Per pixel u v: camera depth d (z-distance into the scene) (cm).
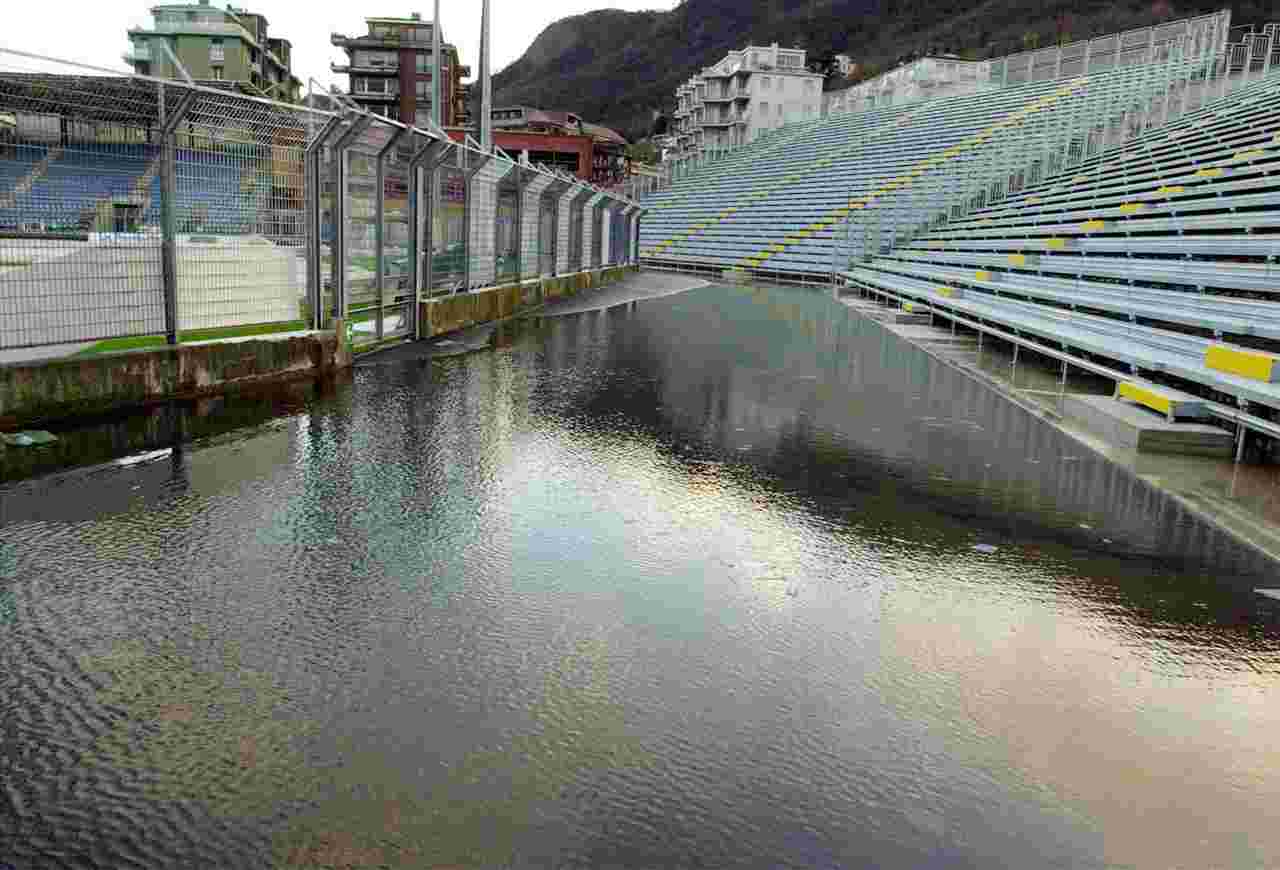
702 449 785
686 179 6122
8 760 302
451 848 267
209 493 604
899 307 2556
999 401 1074
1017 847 276
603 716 340
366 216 1257
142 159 851
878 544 546
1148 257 1706
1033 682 379
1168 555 541
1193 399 837
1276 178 1584
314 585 454
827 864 266
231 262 977
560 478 670
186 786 291
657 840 274
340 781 296
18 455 685
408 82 8800
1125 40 4159
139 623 406
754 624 425
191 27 7719
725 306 2450
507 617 423
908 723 343
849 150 4884
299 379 1047
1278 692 377
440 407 922
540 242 2231
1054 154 3341
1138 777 314
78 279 808
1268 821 293
